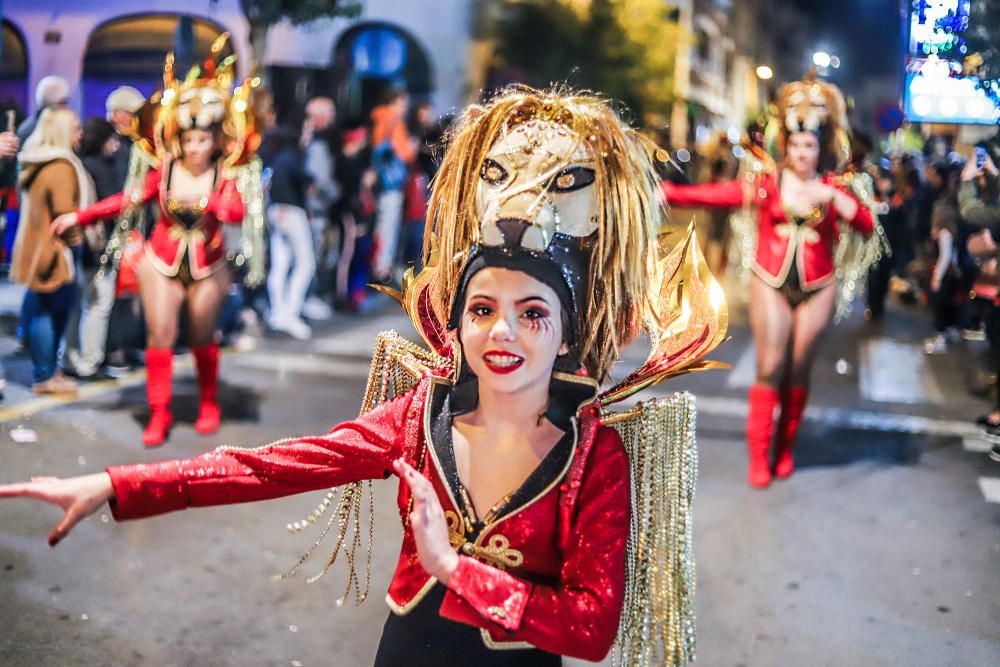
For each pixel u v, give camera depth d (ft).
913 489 18.07
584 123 6.47
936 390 25.96
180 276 18.53
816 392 25.35
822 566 14.53
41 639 11.48
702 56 88.84
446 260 6.75
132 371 24.13
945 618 13.01
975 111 21.83
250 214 18.62
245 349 27.27
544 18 59.21
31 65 48.83
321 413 21.35
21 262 20.93
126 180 22.25
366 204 34.65
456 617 5.87
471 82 57.00
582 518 6.26
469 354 6.29
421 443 6.63
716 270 43.01
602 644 5.98
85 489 6.04
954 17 21.72
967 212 21.99
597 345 6.77
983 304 23.67
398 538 15.12
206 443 18.84
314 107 34.04
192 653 11.40
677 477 6.67
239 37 49.57
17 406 20.56
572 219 6.38
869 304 37.96
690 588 6.73
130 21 48.83
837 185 17.49
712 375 26.50
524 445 6.42
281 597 12.92
